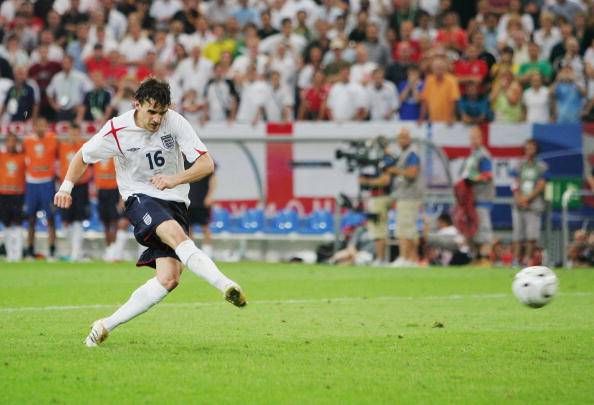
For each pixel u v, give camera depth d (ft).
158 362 109.91
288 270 248.93
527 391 96.78
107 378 100.68
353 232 279.90
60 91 318.45
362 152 280.92
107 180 279.08
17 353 115.44
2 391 94.68
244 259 292.40
